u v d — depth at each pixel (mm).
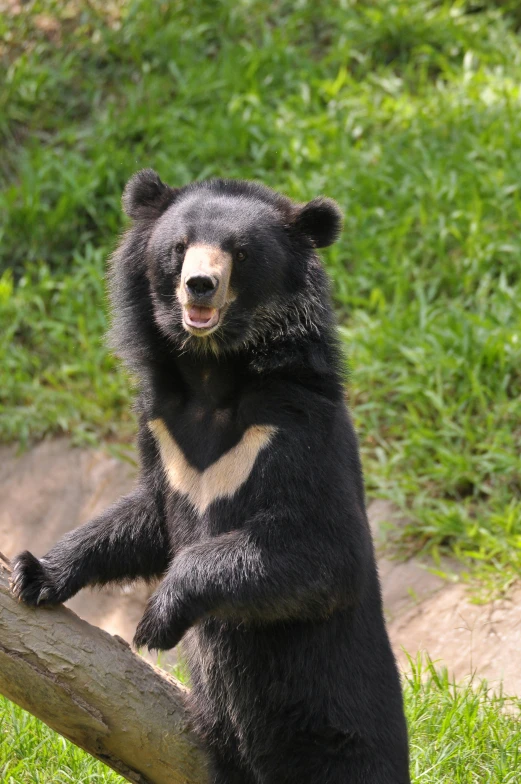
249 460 6738
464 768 8031
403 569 12016
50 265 16344
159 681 6895
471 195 15219
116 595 13195
